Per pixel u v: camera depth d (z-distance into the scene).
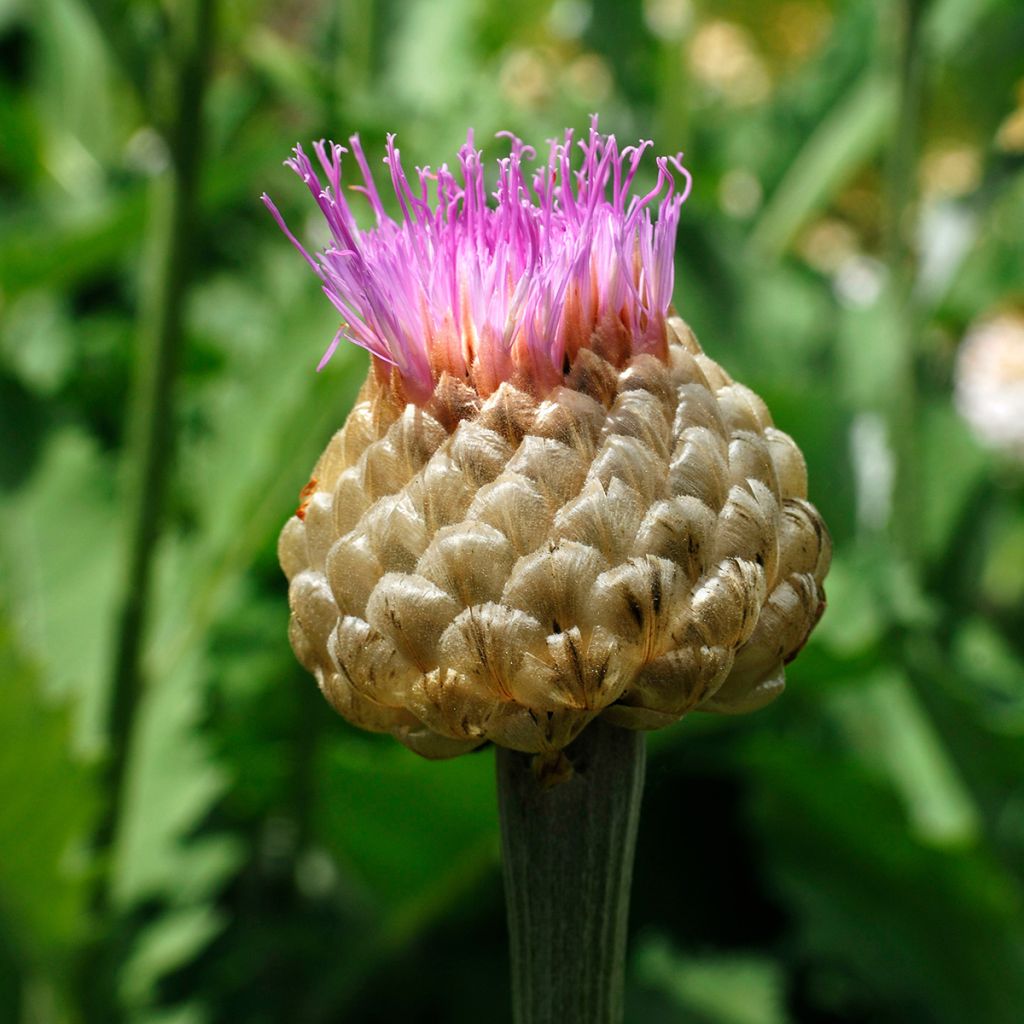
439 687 0.25
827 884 0.46
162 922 0.43
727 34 0.89
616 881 0.26
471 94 0.45
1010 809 0.46
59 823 0.37
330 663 0.26
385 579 0.25
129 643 0.40
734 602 0.25
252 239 0.69
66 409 0.53
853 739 0.51
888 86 0.53
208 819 0.49
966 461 0.63
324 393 0.38
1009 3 0.58
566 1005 0.26
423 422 0.25
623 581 0.24
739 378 0.56
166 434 0.40
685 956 0.48
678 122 0.66
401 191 0.26
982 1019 0.44
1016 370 0.74
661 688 0.25
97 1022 0.41
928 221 0.62
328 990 0.46
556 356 0.25
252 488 0.39
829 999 0.49
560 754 0.26
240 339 0.61
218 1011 0.45
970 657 0.52
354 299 0.26
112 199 0.49
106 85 0.75
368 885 0.46
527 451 0.25
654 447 0.25
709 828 0.53
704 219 0.64
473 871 0.43
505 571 0.24
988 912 0.43
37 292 0.50
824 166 0.64
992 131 0.61
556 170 0.26
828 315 0.63
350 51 0.60
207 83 0.39
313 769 0.47
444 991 0.48
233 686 0.48
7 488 0.51
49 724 0.36
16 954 0.40
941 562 0.61
